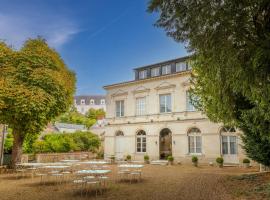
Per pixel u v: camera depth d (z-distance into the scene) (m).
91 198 10.39
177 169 20.83
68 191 11.94
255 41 7.32
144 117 29.28
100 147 39.41
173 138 26.69
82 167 22.53
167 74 27.52
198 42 7.99
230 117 13.20
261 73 7.45
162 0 7.82
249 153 15.22
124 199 10.07
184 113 26.23
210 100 13.54
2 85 17.56
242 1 6.98
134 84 30.58
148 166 23.62
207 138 24.48
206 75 10.07
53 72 19.56
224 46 7.56
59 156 29.52
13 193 11.62
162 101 28.30
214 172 18.42
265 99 8.62
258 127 11.85
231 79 8.41
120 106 31.89
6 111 17.94
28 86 18.50
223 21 7.18
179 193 10.89
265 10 7.25
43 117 18.69
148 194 10.87
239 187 11.53
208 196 10.16
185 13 7.66
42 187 13.12
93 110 88.81
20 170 18.38
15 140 20.41
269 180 12.80
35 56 19.52
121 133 31.34
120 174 17.44
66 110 21.48
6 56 19.17
